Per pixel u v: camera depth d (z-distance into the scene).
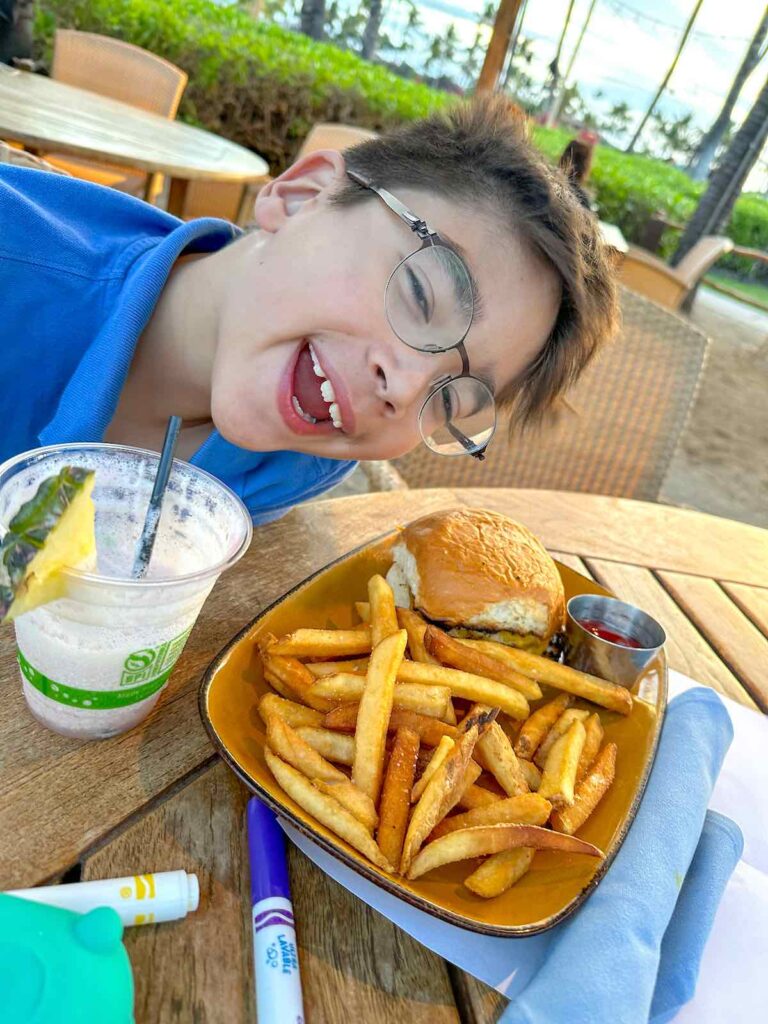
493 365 1.06
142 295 1.12
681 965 0.68
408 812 0.71
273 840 0.68
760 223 13.37
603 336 1.27
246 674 0.83
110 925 0.49
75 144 2.60
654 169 12.70
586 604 1.17
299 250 1.04
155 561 0.75
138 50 3.93
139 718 0.76
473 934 0.67
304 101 7.29
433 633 0.91
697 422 6.25
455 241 0.98
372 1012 0.60
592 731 0.92
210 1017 0.55
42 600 0.56
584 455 2.27
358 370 1.00
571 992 0.60
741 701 1.17
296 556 1.18
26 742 0.72
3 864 0.60
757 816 0.92
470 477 2.24
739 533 1.75
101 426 1.09
